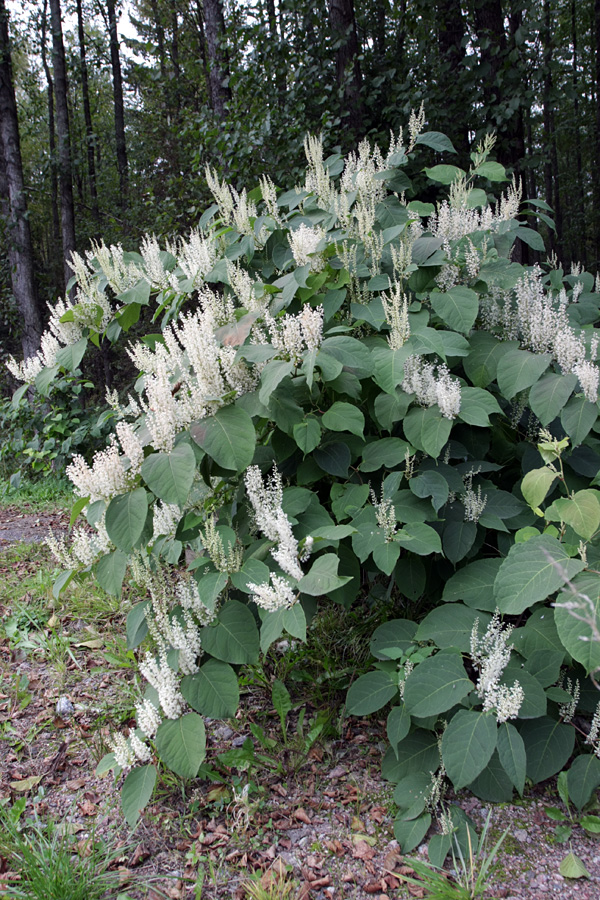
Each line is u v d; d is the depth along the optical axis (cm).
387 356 262
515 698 200
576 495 210
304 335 245
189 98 1238
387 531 239
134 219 1384
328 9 807
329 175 347
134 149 1788
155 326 1170
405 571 268
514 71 702
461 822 212
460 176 340
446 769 199
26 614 372
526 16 721
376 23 920
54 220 1836
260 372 253
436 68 784
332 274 303
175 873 205
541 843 209
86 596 401
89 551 249
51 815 232
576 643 189
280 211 373
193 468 209
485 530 280
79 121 1805
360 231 300
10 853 208
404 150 337
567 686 236
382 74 759
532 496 223
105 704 296
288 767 249
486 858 201
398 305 265
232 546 228
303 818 224
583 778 216
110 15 1778
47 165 1252
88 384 799
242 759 242
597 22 1431
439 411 257
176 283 316
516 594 205
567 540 239
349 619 326
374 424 307
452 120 727
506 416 290
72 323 319
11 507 687
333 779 244
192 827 225
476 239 304
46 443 760
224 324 282
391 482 247
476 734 200
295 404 253
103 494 225
